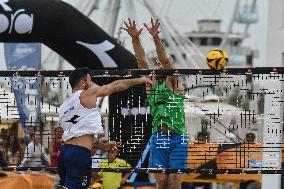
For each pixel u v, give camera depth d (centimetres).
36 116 2488
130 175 2953
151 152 2189
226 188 3159
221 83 2100
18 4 3012
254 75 2067
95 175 2891
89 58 3152
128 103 2470
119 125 2480
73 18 3094
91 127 1834
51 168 2159
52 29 3039
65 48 3117
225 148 2178
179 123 2158
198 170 2073
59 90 2444
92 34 3122
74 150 1834
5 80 2400
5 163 2433
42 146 2430
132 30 2212
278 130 2366
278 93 2339
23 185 2486
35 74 2127
